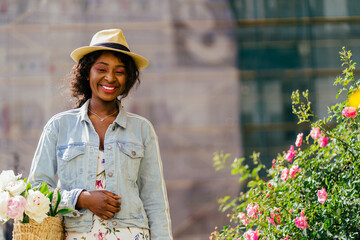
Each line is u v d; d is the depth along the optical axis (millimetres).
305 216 3254
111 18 14125
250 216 3592
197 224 13648
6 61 13664
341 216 3180
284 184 3535
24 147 13281
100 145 2844
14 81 13656
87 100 2975
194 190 13844
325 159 3527
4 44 13742
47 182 2797
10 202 2562
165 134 14141
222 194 13328
